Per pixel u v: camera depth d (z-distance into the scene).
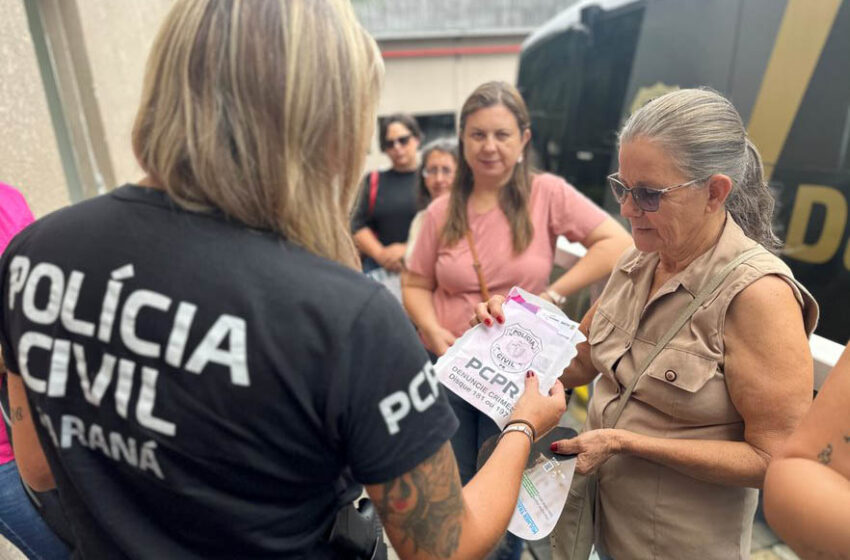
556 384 1.20
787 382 1.04
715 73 3.29
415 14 13.43
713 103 1.08
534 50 6.07
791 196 2.81
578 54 5.00
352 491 0.87
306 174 0.70
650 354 1.20
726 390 1.12
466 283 1.99
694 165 1.05
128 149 4.09
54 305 0.72
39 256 0.74
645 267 1.28
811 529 0.73
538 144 6.05
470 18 13.62
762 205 1.20
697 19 3.41
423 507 0.74
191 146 0.66
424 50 13.47
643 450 1.18
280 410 0.67
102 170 3.86
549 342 1.28
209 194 0.69
